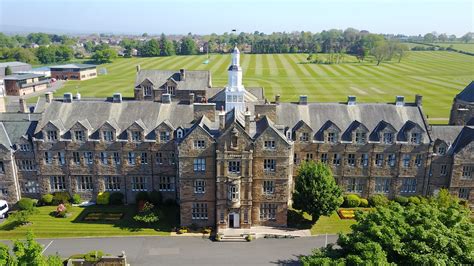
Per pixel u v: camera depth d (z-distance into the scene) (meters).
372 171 86.94
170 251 69.62
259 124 80.12
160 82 138.38
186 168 74.62
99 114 88.62
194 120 83.62
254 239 73.81
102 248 70.19
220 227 75.94
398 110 88.88
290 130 83.94
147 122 87.38
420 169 86.12
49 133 84.69
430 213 52.50
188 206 76.69
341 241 50.75
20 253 47.28
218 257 67.88
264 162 74.38
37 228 76.81
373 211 55.62
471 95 96.62
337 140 85.81
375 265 41.97
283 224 77.88
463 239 45.91
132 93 195.75
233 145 72.50
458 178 85.56
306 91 195.88
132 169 86.69
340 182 88.31
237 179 73.12
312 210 74.69
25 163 86.69
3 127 87.50
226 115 80.50
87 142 85.00
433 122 140.38
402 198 86.12
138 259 67.12
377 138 85.50
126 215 82.50
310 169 76.06
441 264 42.38
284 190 75.81
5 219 81.25
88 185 88.25
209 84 139.00
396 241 46.34
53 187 88.31
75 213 83.06
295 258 67.62
